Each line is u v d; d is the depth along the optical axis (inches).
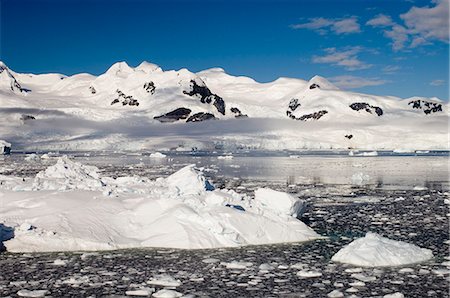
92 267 514.3
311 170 2041.1
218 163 2642.7
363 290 436.8
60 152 4923.7
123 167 2229.3
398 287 444.8
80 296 422.0
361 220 804.0
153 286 450.9
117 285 453.1
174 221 638.5
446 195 1151.6
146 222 656.4
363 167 2245.3
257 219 661.3
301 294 427.8
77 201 701.3
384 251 540.1
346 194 1178.6
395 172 1918.1
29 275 484.4
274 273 494.3
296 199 754.8
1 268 509.0
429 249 596.7
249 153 4532.5
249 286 451.8
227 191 794.2
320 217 834.2
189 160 3034.0
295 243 636.1
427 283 455.8
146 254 570.9
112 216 655.1
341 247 610.5
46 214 647.8
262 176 1716.3
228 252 585.3
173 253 575.8
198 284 458.0
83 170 1103.6
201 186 866.1
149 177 1595.7
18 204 694.5
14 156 3624.5
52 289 441.1
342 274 489.4
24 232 593.3
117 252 581.0
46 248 581.6
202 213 650.8
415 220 804.6
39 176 1066.1
